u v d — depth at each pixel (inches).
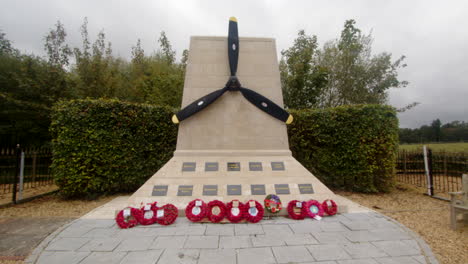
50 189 318.7
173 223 183.3
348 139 295.0
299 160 318.0
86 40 538.9
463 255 136.6
